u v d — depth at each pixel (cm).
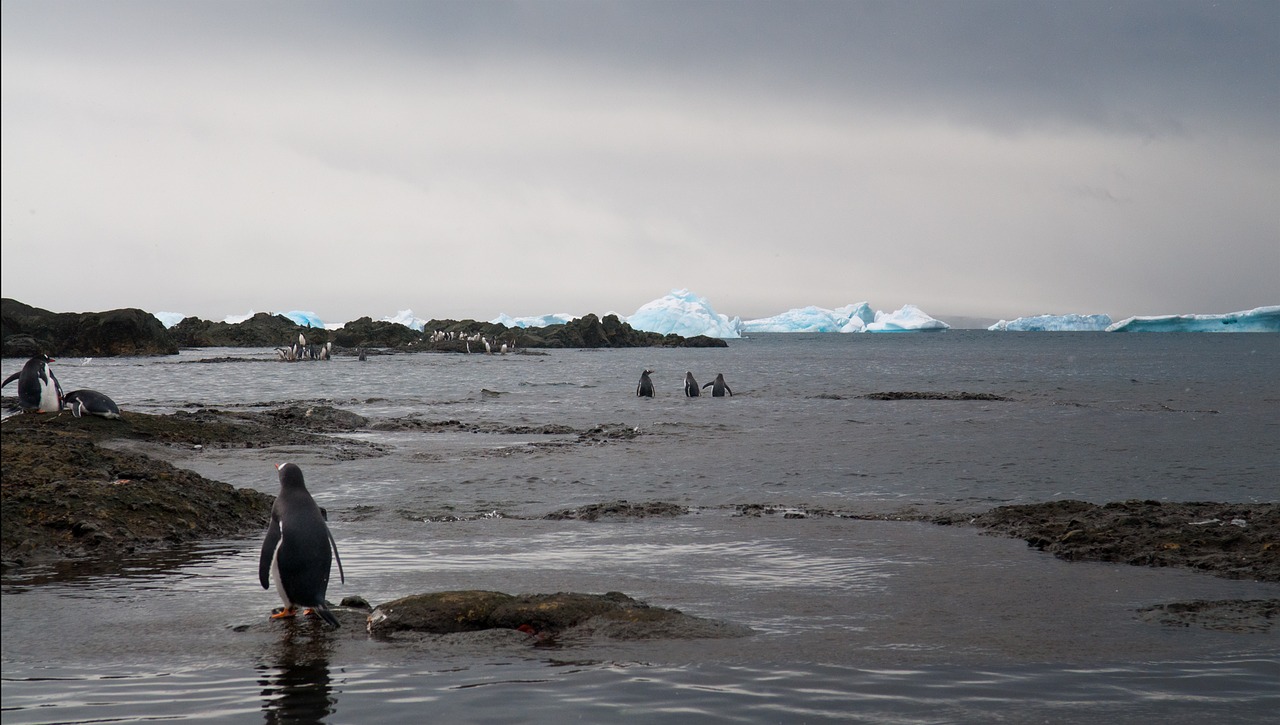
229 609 890
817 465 2025
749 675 719
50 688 678
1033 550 1196
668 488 1722
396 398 4053
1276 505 1425
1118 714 646
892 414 3331
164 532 1226
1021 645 799
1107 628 849
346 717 628
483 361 8188
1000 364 8562
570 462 2056
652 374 6325
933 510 1501
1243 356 10738
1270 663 754
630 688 689
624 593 967
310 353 7756
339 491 1658
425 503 1545
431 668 732
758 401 3978
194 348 10550
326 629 832
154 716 627
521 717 630
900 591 984
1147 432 2706
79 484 1283
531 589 984
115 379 5072
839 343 19012
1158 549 1153
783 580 1032
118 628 826
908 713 645
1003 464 2044
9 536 1138
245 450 2116
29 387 2178
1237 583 1022
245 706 647
